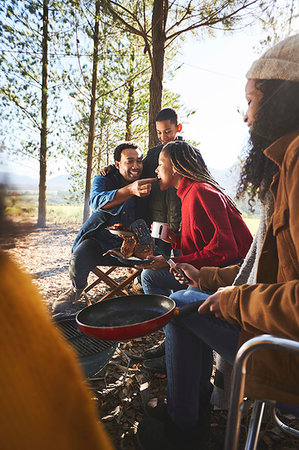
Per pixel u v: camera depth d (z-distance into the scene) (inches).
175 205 106.6
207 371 59.2
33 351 13.3
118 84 349.4
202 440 52.9
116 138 388.5
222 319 43.4
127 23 209.8
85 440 14.3
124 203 111.7
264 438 60.7
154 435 54.6
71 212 360.2
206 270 58.1
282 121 37.9
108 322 55.6
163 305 56.9
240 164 46.8
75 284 119.3
